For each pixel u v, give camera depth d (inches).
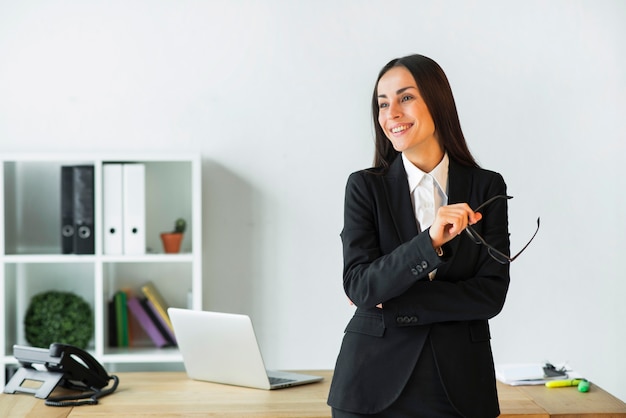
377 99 80.2
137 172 151.2
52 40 160.6
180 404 104.5
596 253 163.9
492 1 162.9
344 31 162.2
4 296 151.1
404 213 75.7
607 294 164.2
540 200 163.5
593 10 163.5
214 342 113.0
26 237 161.9
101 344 150.7
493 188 77.3
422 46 162.6
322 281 163.0
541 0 163.3
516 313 163.8
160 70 161.3
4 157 149.8
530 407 100.1
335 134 162.6
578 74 163.5
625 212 163.6
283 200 162.6
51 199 162.1
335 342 163.5
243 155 162.4
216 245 162.4
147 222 163.2
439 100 75.9
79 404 104.3
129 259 150.3
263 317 162.9
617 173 163.9
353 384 72.4
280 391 111.3
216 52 161.8
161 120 161.3
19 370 113.0
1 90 160.1
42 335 153.7
